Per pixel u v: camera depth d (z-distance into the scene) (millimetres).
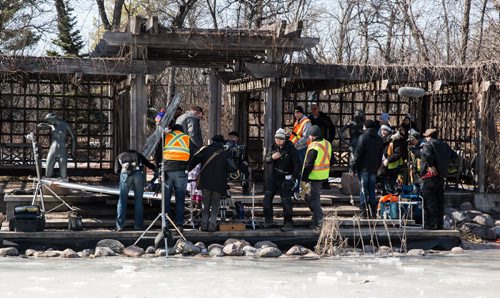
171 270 20953
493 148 31969
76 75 28375
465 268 21984
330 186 33500
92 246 24109
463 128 34906
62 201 25469
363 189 26484
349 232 25375
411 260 23531
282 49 29844
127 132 36062
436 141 26250
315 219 25531
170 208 25891
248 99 38250
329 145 25672
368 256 24250
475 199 31875
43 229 24344
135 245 24062
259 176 36500
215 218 24703
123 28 30672
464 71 31766
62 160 27172
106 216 26828
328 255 24266
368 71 30828
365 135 26438
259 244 24672
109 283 18938
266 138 30141
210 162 24359
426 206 26297
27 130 40375
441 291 18453
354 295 17828
